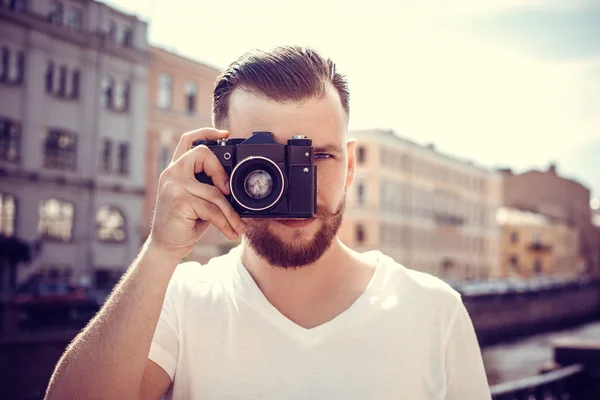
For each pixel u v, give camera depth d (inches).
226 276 65.4
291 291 62.6
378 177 1829.5
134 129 1234.6
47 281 938.7
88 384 53.7
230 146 60.0
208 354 61.2
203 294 64.1
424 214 2117.4
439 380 61.1
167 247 57.9
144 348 55.5
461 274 2390.5
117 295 56.6
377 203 1824.6
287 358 59.7
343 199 62.2
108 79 1198.9
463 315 64.8
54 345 497.4
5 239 951.0
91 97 1166.3
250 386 59.4
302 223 58.5
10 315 593.0
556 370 213.2
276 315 60.9
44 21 1090.7
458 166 2377.0
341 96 63.2
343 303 62.9
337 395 58.7
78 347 55.4
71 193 1130.0
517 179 3282.5
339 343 60.1
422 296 63.7
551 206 3240.7
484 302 1373.0
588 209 3506.4
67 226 1127.6
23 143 1074.1
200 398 60.4
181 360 62.1
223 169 59.7
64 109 1130.7
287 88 59.4
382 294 62.9
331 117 60.7
